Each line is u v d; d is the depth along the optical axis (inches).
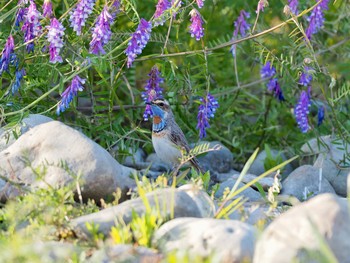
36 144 403.2
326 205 292.8
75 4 433.7
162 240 319.9
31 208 346.3
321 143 506.6
